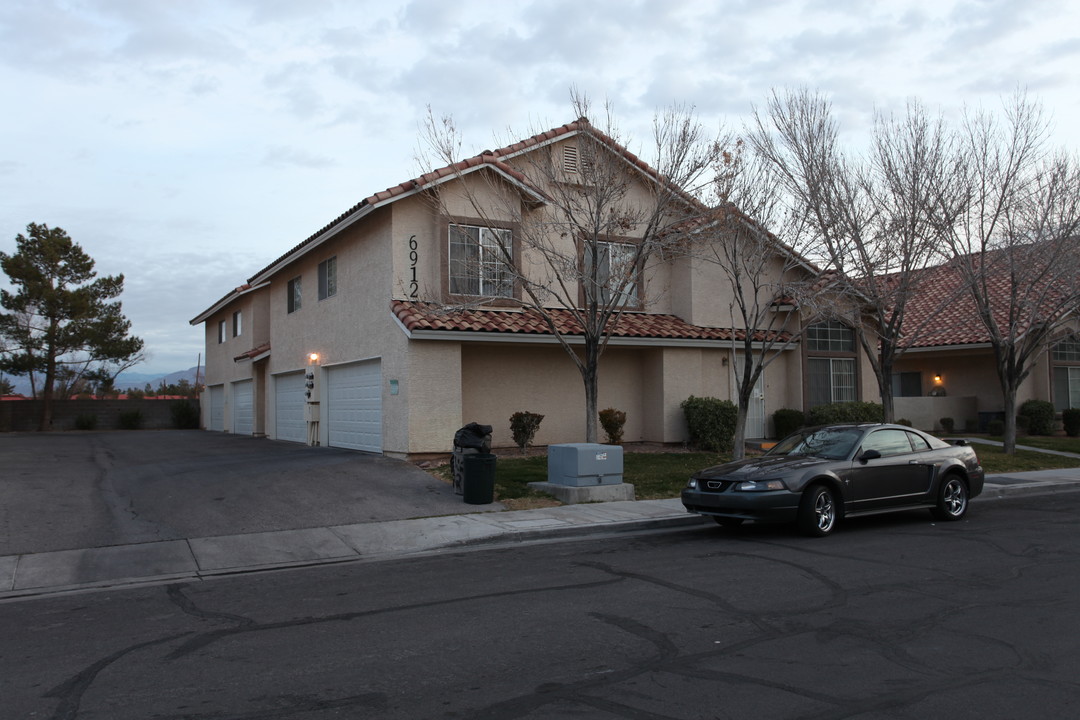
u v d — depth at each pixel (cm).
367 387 1873
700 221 1596
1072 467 1880
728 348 2036
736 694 498
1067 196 1816
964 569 852
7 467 1652
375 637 630
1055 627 635
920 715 463
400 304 1684
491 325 1677
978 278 1823
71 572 893
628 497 1331
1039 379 2669
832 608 698
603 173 1545
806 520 1040
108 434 3162
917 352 2628
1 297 3447
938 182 1675
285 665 566
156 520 1139
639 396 2055
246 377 2947
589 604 721
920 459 1162
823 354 2208
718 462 1695
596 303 1513
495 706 483
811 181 1631
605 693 502
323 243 2108
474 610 707
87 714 482
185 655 595
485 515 1188
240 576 889
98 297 3647
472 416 1819
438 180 1638
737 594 751
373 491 1350
